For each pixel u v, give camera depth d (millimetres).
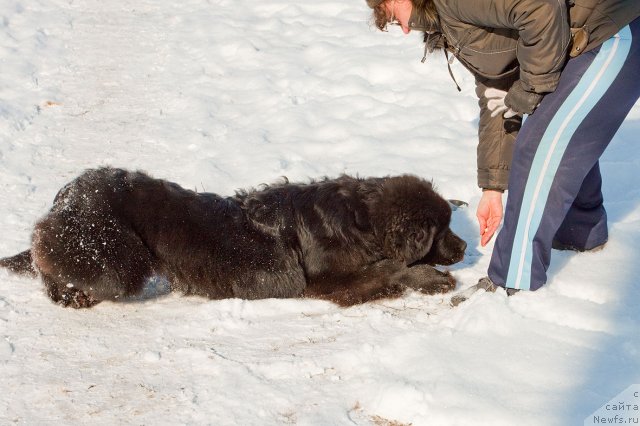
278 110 7621
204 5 11414
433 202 4605
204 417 3252
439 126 7047
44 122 7566
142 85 8531
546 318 3887
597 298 4148
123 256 4480
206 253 4625
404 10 3820
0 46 9500
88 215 4469
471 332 3766
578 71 3631
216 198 4805
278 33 9859
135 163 6625
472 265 4867
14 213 5664
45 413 3344
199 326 4191
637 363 3432
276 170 6312
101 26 10570
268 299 4570
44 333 4121
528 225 3912
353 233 4613
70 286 4422
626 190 5629
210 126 7320
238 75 8547
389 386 3266
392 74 8305
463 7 3502
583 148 3762
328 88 8062
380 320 4152
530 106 3676
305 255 4672
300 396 3377
